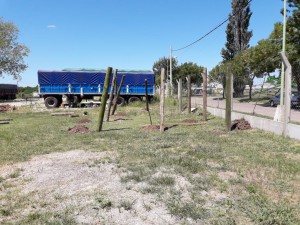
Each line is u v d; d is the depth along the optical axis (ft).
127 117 64.54
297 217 14.15
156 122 53.67
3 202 17.15
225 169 22.21
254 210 14.84
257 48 108.99
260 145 30.76
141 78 105.19
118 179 20.62
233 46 177.88
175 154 27.25
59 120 60.64
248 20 176.04
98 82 104.68
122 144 33.14
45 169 23.76
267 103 97.04
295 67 89.76
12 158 27.50
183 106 83.41
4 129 47.37
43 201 17.08
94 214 15.16
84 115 72.08
